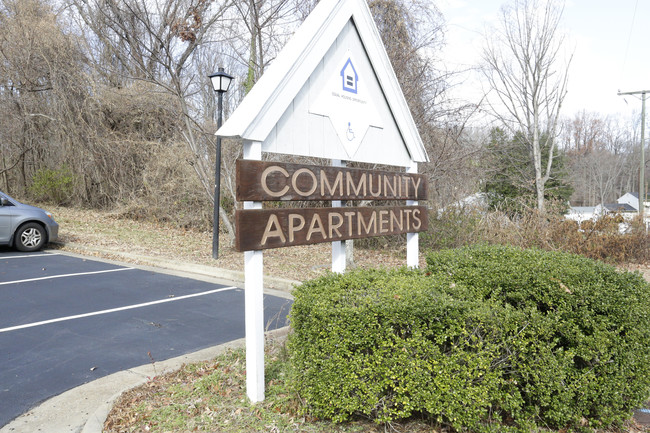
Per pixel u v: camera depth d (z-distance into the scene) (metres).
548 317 3.54
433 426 3.46
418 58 12.14
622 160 63.31
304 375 3.49
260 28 11.29
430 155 12.30
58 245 12.77
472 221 13.20
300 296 3.65
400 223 5.36
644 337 3.73
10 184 21.25
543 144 25.23
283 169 3.99
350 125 4.81
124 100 17.88
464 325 3.35
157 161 17.27
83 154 18.92
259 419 3.53
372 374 3.30
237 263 10.87
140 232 14.99
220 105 11.14
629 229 14.15
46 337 5.73
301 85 4.09
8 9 19.06
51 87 18.80
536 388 3.48
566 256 4.55
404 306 3.29
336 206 4.99
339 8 4.50
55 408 3.90
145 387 4.17
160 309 7.14
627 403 3.81
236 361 4.79
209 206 15.92
